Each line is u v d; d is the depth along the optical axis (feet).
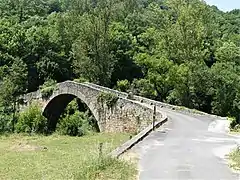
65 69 228.63
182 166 51.55
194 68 189.88
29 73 223.30
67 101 177.06
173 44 197.77
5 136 129.70
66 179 50.26
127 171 47.29
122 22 273.54
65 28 244.01
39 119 148.46
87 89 148.15
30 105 174.09
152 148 63.36
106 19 210.59
